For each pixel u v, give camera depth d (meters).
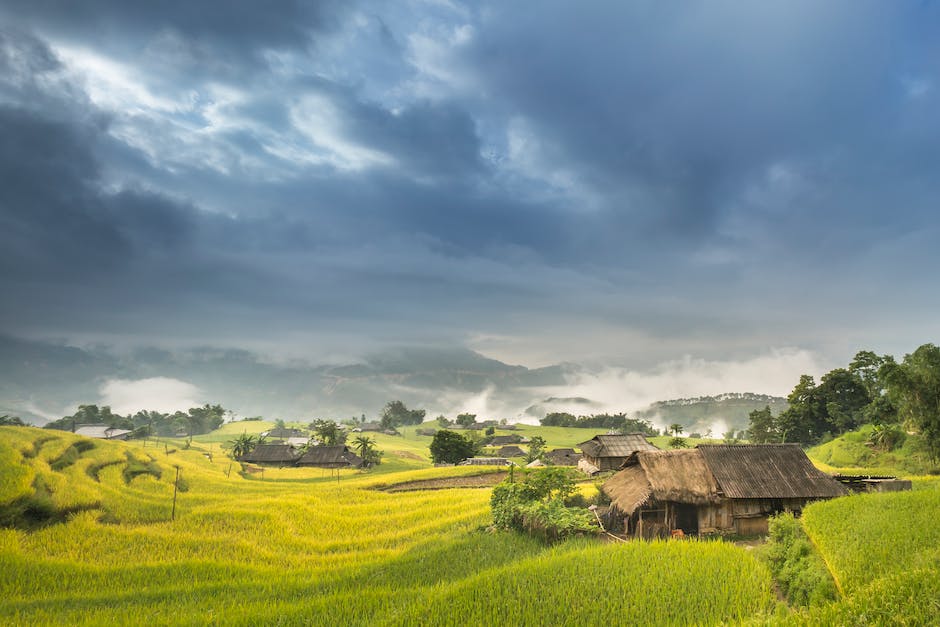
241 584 25.81
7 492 36.84
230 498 48.69
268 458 116.62
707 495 32.00
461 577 23.89
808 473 33.34
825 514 22.27
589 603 17.27
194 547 33.06
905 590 11.88
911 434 73.06
